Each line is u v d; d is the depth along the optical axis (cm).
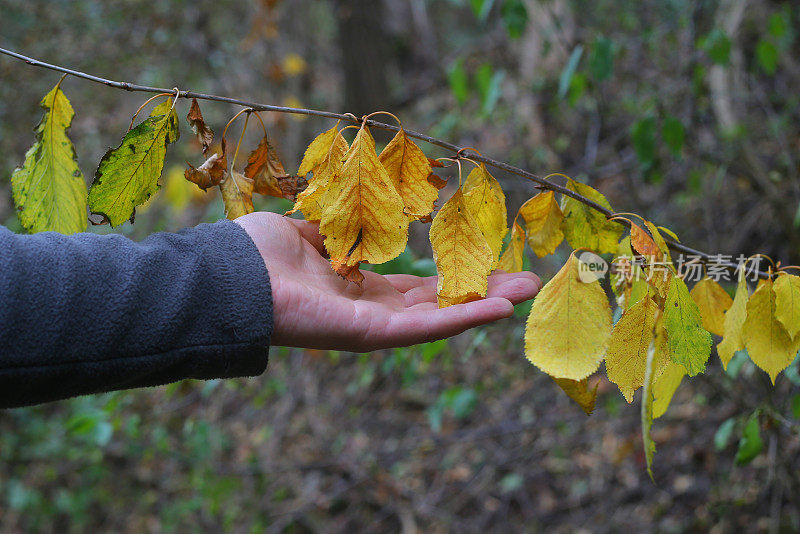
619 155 296
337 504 335
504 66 392
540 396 329
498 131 371
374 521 328
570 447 320
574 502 303
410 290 94
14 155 393
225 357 76
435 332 82
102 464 345
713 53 197
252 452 330
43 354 69
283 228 90
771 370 88
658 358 73
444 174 330
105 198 84
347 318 82
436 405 211
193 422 245
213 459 308
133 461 356
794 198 249
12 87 407
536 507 311
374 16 511
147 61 453
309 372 360
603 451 312
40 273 70
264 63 509
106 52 443
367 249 77
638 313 73
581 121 337
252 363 77
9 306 68
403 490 333
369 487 335
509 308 81
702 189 261
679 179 288
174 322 73
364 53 511
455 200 79
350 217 77
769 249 253
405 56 673
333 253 77
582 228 94
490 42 504
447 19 718
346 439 347
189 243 80
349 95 520
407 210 81
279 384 291
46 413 365
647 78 300
